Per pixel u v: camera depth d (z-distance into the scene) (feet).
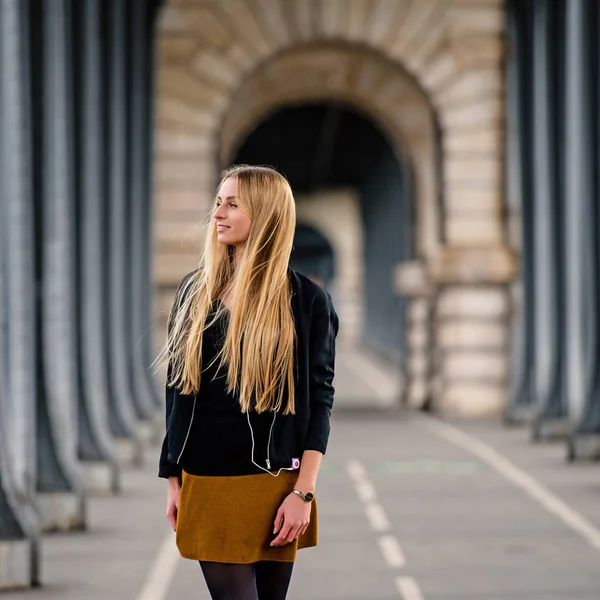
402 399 240.94
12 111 86.07
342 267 505.66
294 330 32.68
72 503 91.71
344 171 459.32
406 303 244.22
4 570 70.44
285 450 32.53
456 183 201.05
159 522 96.43
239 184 33.06
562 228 160.66
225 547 32.24
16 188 86.22
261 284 32.53
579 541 85.92
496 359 202.18
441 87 201.26
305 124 344.08
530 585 70.69
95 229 118.62
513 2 183.62
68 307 106.32
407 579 72.84
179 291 33.78
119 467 125.18
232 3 199.41
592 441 134.82
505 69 200.95
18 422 89.30
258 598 33.81
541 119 164.14
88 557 81.15
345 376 340.39
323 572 75.20
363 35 200.34
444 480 120.98
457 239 201.26
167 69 199.31
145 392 161.48
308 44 200.75
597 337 133.69
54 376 91.86
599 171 131.75
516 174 200.95
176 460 32.73
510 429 178.91
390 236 375.86
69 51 117.60
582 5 133.08
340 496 110.52
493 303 201.87
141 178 171.22
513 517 97.04
